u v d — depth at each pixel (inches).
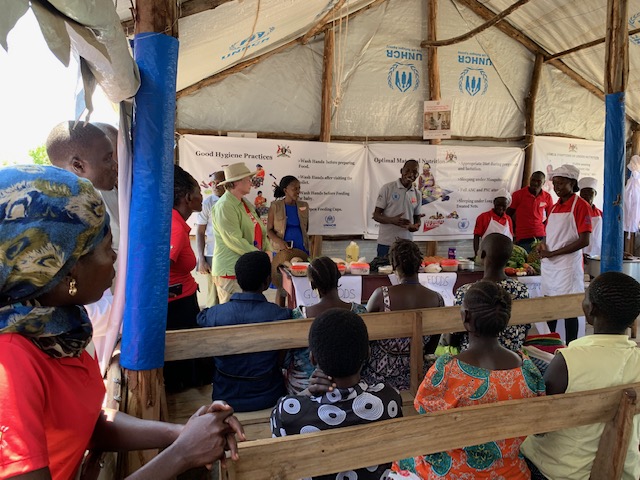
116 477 68.8
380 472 56.7
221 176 194.2
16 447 29.9
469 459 63.8
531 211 246.2
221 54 180.4
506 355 66.0
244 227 158.2
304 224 202.2
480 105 263.7
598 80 271.4
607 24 152.0
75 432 36.9
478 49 257.8
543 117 273.1
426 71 251.4
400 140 253.0
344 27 234.8
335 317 54.9
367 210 250.1
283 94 233.5
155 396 73.9
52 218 32.4
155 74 70.2
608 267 155.9
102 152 75.0
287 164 234.5
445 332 98.8
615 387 60.6
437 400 64.8
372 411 55.0
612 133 153.0
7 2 38.2
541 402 57.7
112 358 83.1
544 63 266.5
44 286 33.2
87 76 57.2
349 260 177.5
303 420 54.4
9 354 32.0
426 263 168.9
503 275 110.3
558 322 165.3
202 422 41.0
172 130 72.9
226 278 156.6
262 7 139.5
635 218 285.3
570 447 64.1
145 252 71.5
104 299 92.1
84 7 47.3
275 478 48.3
